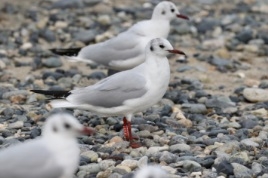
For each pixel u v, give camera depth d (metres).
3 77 18.23
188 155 12.70
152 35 16.66
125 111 13.44
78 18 24.17
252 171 12.00
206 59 20.70
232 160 12.42
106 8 25.66
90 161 12.41
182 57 20.88
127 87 13.28
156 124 14.62
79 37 22.17
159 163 12.37
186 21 24.73
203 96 17.09
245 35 22.47
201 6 27.47
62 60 20.23
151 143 13.48
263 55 21.52
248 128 14.66
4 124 14.55
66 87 17.69
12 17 24.14
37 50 20.92
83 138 13.58
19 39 21.78
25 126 14.41
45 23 23.36
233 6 27.58
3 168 9.20
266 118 15.39
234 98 17.00
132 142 13.35
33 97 16.33
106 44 16.83
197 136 13.96
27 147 9.34
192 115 15.39
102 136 13.86
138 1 27.36
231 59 20.88
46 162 9.27
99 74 18.62
